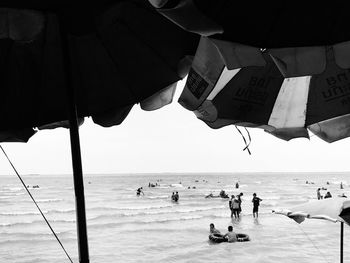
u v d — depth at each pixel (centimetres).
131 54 242
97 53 247
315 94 235
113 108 256
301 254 2025
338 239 2486
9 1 179
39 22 186
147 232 2947
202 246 2317
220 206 4966
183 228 3127
